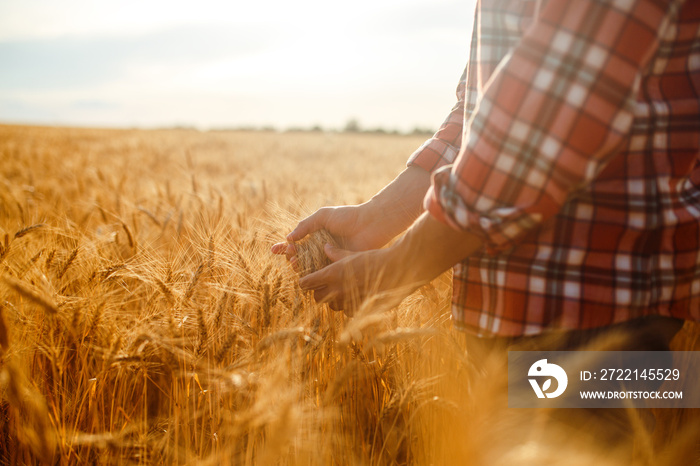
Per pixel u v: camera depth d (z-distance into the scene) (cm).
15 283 120
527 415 99
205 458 132
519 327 90
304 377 131
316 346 136
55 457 123
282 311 149
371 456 136
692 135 85
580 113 75
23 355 138
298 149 1941
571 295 86
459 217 85
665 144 84
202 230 205
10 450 132
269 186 492
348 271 118
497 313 94
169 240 266
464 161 87
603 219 85
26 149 984
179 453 132
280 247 163
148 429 145
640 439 105
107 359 127
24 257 174
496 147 82
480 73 99
